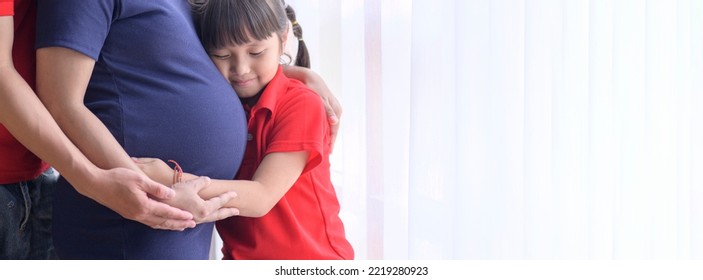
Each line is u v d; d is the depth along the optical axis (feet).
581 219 5.06
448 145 6.03
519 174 5.49
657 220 4.72
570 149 5.11
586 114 5.07
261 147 4.84
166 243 4.41
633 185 4.77
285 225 4.88
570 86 5.07
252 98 4.99
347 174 7.24
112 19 4.17
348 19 7.14
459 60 5.66
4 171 4.43
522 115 5.48
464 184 5.72
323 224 5.03
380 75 6.70
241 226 4.90
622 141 4.78
